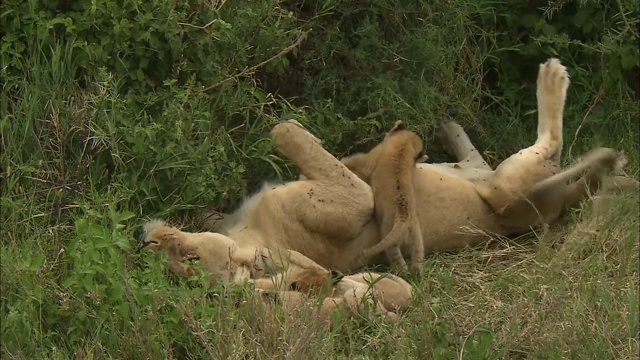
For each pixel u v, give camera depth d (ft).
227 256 32.40
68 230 31.65
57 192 32.42
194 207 33.71
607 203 36.63
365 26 39.06
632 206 37.22
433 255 36.27
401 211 34.53
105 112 32.99
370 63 39.29
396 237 34.22
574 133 41.78
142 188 32.94
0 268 29.30
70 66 34.01
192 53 35.37
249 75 36.19
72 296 28.76
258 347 28.09
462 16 40.16
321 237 34.63
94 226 29.40
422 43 39.11
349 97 38.96
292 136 34.94
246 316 29.19
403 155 35.40
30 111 33.19
